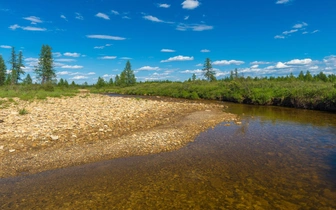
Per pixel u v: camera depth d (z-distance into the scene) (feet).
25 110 63.62
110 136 44.88
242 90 122.72
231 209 20.93
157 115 69.87
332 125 55.57
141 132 48.49
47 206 21.61
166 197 23.15
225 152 36.91
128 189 24.88
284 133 48.83
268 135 47.39
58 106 78.48
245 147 39.47
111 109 75.25
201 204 21.81
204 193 23.91
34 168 30.19
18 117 55.26
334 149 37.35
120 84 318.65
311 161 32.35
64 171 29.53
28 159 32.76
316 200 22.30
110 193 24.03
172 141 42.09
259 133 49.16
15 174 28.55
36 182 26.58
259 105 104.58
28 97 99.81
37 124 49.44
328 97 79.66
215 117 68.95
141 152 36.47
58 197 23.26
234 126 56.34
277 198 22.79
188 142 42.29
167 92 174.50
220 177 27.71
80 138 42.52
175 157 34.60
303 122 60.23
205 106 97.25
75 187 25.38
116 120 58.44
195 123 59.31
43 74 237.86
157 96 171.12
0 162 31.50
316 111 80.79
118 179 27.32
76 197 23.27
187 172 29.22
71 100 103.55
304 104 89.10
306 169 29.63
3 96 103.30
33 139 40.16
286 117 68.95
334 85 88.94
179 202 22.18
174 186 25.52
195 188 25.02
